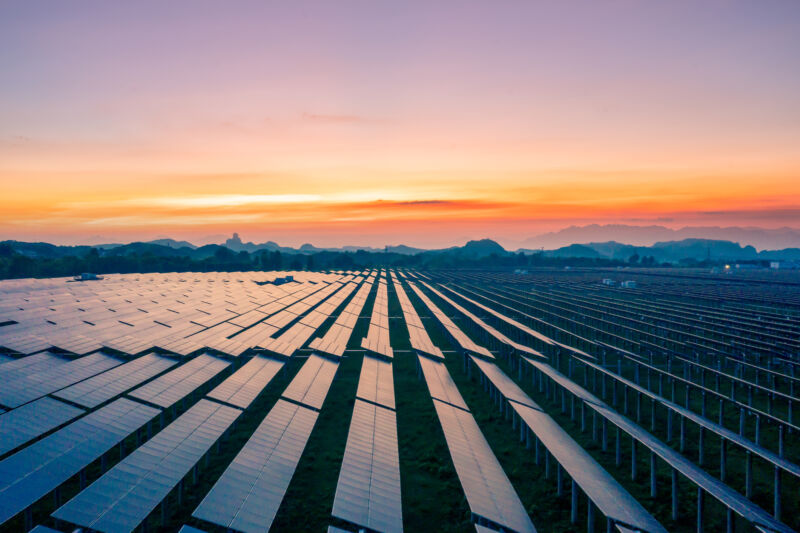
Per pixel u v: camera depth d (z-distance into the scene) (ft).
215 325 183.11
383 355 126.31
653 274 625.82
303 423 81.30
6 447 68.44
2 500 55.21
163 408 88.63
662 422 104.32
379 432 77.82
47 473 62.23
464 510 71.05
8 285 338.75
